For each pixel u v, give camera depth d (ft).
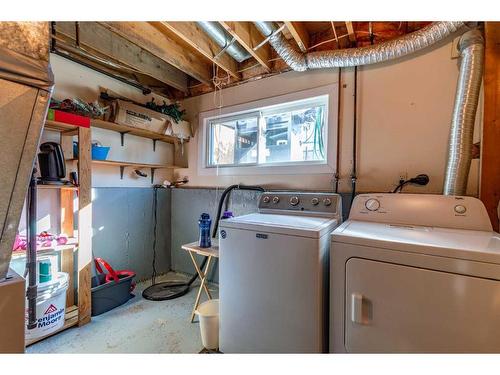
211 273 8.95
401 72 5.98
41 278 5.66
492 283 3.01
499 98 4.88
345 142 6.64
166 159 9.99
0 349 2.82
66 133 6.58
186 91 9.70
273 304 4.51
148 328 6.27
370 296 3.68
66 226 6.84
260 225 4.68
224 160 9.12
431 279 3.30
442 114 5.53
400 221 4.90
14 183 2.91
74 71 7.20
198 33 6.35
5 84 2.67
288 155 7.88
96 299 6.79
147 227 9.25
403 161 5.94
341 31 6.70
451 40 5.45
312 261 4.16
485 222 4.31
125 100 7.95
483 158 4.98
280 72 7.65
